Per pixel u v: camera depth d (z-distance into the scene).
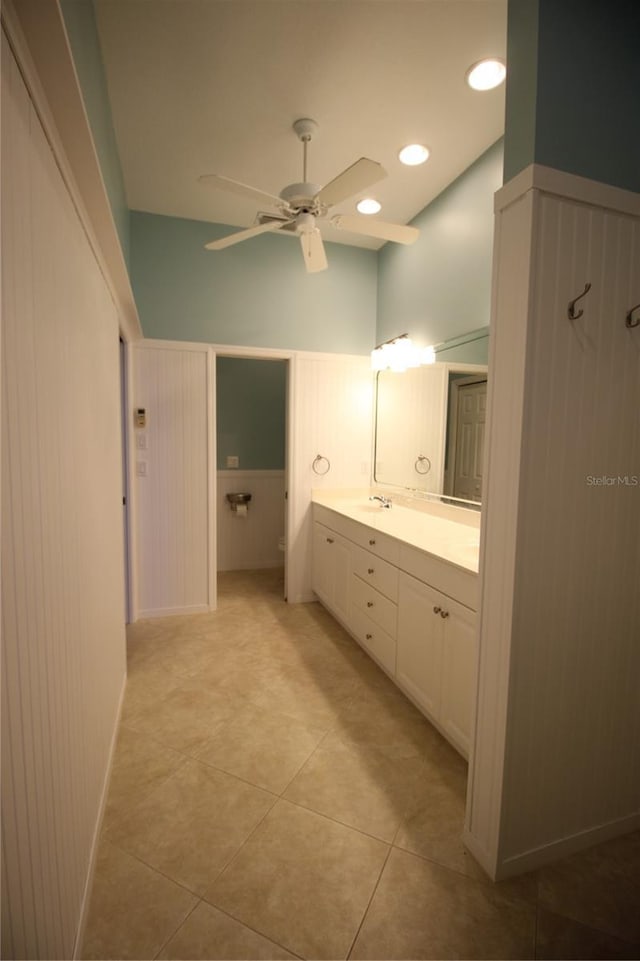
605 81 1.16
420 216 3.00
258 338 3.37
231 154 2.42
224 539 4.48
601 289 1.20
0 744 0.68
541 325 1.14
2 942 0.68
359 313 3.62
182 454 3.23
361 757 1.82
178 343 3.16
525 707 1.27
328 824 1.50
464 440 2.56
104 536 1.72
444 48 1.75
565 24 1.10
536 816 1.33
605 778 1.42
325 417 3.54
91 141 1.06
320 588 3.43
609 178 1.18
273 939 1.15
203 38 1.70
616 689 1.38
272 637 2.93
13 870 0.73
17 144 0.79
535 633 1.24
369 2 1.56
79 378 1.27
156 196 2.88
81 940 1.13
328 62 1.82
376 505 3.27
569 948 1.14
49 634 0.95
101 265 1.68
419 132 2.23
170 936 1.16
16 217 0.78
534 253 1.11
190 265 3.19
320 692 2.29
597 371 1.22
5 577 0.72
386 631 2.38
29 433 0.84
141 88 1.95
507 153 1.18
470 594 1.68
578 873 1.33
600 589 1.31
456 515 2.61
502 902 1.25
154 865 1.35
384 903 1.24
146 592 3.23
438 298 2.82
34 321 0.88
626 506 1.31
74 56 1.21
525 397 1.14
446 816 1.54
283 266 3.41
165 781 1.68
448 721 1.85
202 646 2.80
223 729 1.99
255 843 1.43
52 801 0.94
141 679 2.41
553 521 1.22
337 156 2.43
